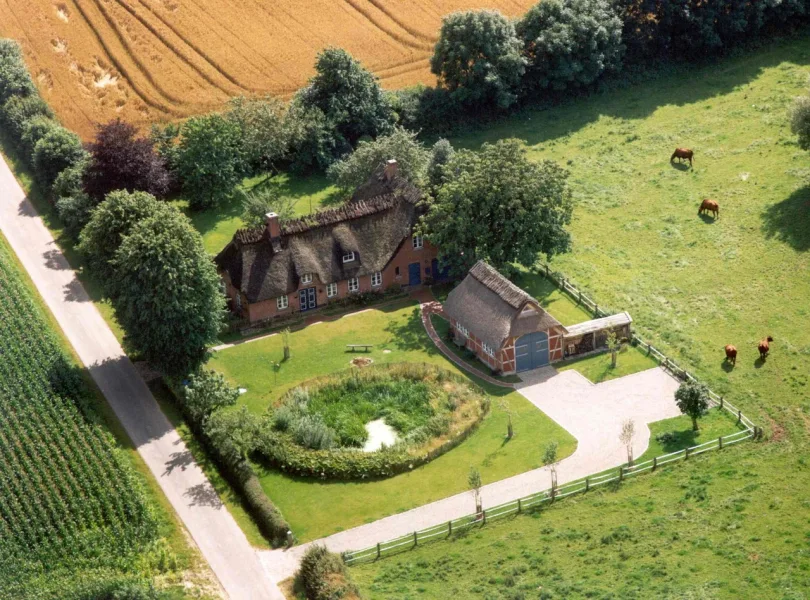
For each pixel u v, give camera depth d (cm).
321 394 9694
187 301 9550
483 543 7931
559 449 8925
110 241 9994
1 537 8281
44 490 8650
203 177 12500
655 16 15138
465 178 10731
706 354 10019
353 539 8106
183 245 9650
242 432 8794
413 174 12294
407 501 8456
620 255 11656
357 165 12531
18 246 12200
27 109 13775
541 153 13738
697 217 12162
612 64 14938
